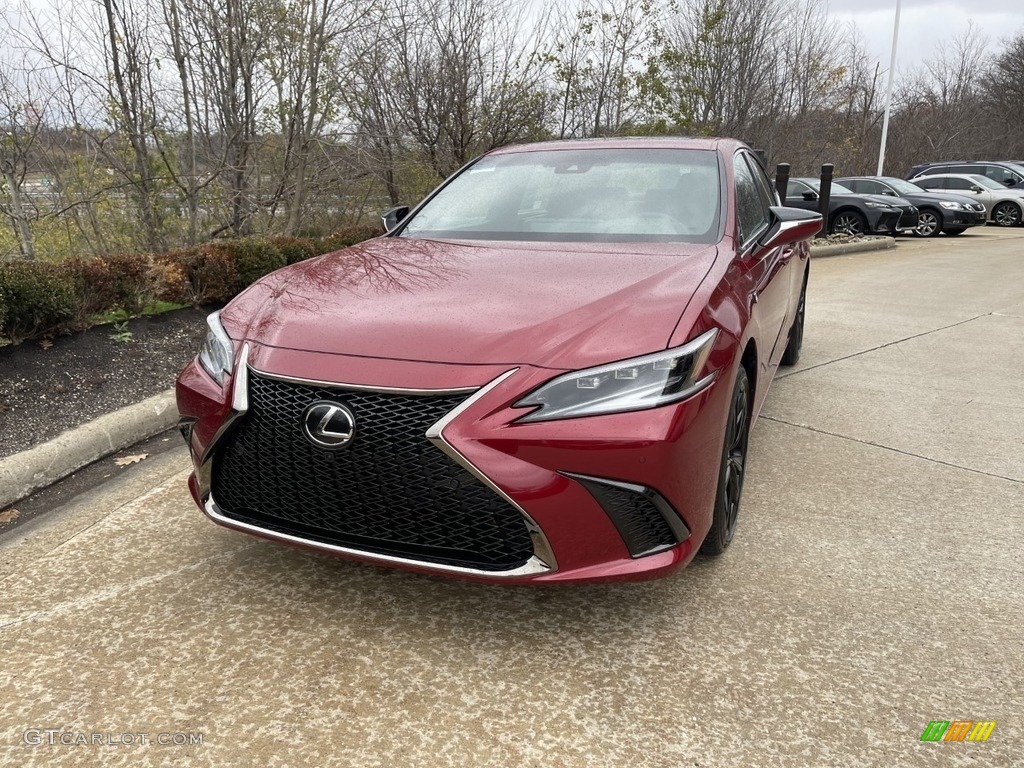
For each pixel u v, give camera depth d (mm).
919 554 2980
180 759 1927
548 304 2408
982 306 8656
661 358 2205
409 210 3871
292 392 2271
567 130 13930
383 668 2281
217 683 2207
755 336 2906
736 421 2818
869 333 7176
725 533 2814
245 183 8930
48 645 2365
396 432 2164
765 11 19359
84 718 2064
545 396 2133
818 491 3553
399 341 2277
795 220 3648
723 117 18625
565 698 2164
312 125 9422
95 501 3359
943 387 5312
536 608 2592
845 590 2719
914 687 2217
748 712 2115
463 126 11523
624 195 3439
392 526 2240
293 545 2387
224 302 5984
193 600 2617
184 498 3398
